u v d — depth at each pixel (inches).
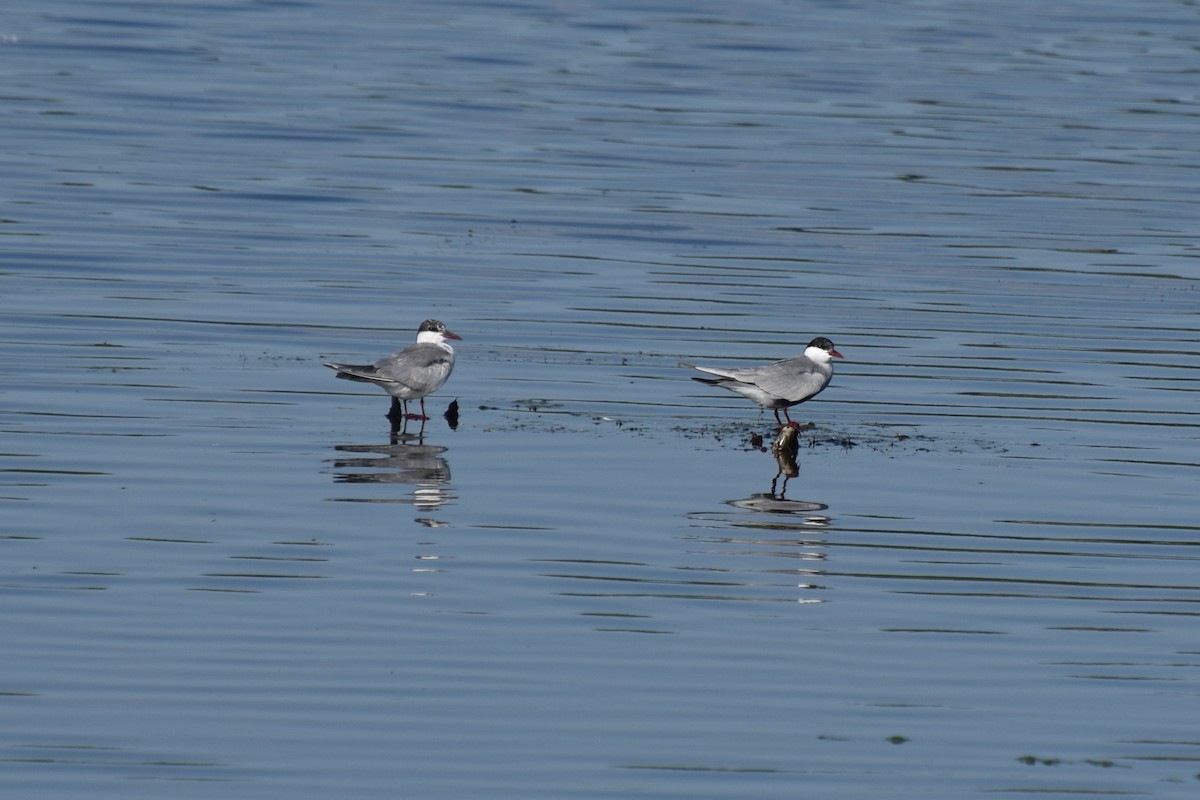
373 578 604.7
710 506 695.1
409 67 1728.6
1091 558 645.3
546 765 479.5
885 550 649.0
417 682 526.3
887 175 1382.9
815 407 847.7
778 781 474.6
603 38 1899.6
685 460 758.5
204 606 575.2
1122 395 871.1
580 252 1144.2
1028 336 976.9
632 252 1147.9
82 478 699.4
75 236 1123.3
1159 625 583.8
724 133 1507.1
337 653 543.5
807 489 721.0
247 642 548.7
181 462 726.5
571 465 744.3
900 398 863.1
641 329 973.8
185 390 835.4
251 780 466.6
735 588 607.8
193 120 1486.2
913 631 574.9
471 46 1834.4
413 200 1268.5
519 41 1870.1
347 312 988.6
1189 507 704.4
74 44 1759.4
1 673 520.4
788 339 960.9
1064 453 777.6
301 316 976.9
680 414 833.5
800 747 494.0
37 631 550.9
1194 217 1277.1
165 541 632.4
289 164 1359.5
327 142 1434.5
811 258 1144.2
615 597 596.1
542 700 517.3
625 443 780.6
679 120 1549.0
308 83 1642.5
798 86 1700.3
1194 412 844.6
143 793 458.0
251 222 1187.3
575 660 545.3
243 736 489.7
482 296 1032.2
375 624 565.9
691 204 1278.3
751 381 799.7
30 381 834.8
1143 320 1015.6
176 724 494.9
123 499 676.1
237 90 1600.6
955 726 508.4
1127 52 1908.2
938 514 691.4
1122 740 502.0
